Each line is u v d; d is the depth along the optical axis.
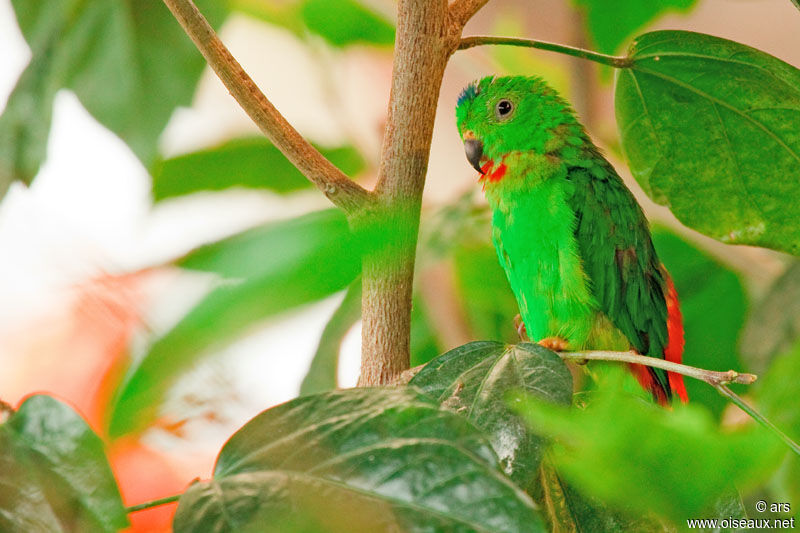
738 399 2.69
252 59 7.61
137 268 2.38
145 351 2.09
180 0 2.96
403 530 2.00
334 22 6.30
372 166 5.79
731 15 8.03
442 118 7.58
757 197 4.02
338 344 3.92
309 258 1.66
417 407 2.24
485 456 2.12
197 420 2.28
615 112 4.05
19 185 5.18
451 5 3.33
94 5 5.30
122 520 2.16
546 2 6.96
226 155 4.57
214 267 1.84
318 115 7.57
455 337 5.57
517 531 1.96
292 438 2.25
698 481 1.25
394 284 3.05
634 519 2.82
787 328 4.78
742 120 3.87
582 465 1.30
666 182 4.10
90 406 3.69
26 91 5.25
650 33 3.67
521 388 2.72
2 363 4.69
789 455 1.58
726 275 5.64
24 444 2.23
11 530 2.13
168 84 5.35
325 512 2.05
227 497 2.11
